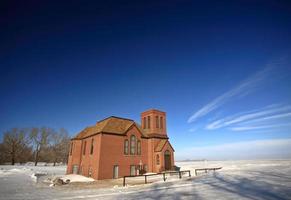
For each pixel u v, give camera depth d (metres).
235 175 27.86
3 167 63.50
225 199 11.95
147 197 14.06
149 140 43.22
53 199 14.64
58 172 48.38
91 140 38.12
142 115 49.97
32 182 27.73
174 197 13.55
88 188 21.25
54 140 93.50
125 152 37.44
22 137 83.69
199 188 17.39
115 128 37.66
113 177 33.91
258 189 15.02
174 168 42.31
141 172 38.19
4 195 16.75
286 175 23.97
